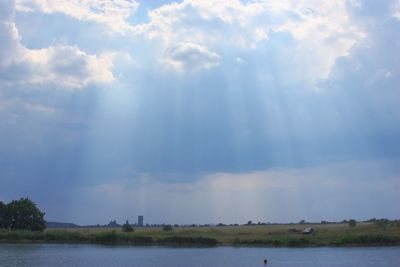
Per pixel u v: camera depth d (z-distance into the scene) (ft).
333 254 367.04
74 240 512.22
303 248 436.35
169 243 492.13
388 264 296.51
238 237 517.96
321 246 451.12
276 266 296.92
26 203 570.46
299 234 560.61
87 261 326.44
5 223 554.46
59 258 344.08
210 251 409.49
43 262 318.04
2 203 567.18
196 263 315.37
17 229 545.85
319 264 303.27
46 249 424.87
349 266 290.35
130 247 460.14
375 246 439.63
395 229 532.73
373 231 518.37
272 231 649.61
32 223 562.66
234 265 302.86
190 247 462.19
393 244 447.42
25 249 422.00
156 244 491.31
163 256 362.74
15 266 297.12
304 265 299.38
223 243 485.15
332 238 466.29
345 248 425.28
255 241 481.87
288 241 461.37
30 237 514.68
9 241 506.89
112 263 315.58
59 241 513.04
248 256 361.10
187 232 621.72
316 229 650.02
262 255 368.68
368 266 288.10
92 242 508.94
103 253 388.98
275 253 385.50
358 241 450.30
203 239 483.10
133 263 314.96
